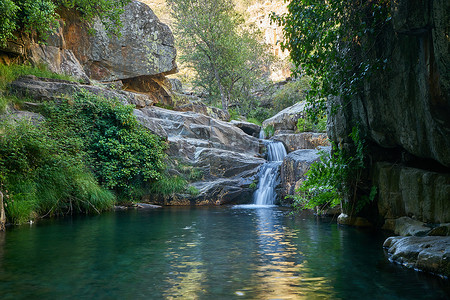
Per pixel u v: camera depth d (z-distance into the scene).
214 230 7.75
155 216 10.30
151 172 14.07
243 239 6.65
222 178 15.98
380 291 3.70
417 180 6.45
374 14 5.88
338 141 8.43
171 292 3.67
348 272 4.40
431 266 4.33
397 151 7.88
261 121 30.42
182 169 15.28
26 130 9.78
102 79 18.47
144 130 14.45
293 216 10.45
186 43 29.14
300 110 21.62
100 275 4.29
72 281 4.04
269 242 6.36
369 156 8.11
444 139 5.14
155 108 18.23
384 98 6.40
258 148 19.19
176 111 19.14
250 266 4.69
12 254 5.38
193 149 16.20
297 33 7.05
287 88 30.28
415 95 5.59
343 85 6.84
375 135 7.19
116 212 11.42
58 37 15.63
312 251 5.61
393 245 5.41
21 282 4.00
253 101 32.75
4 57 13.19
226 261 4.97
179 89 23.34
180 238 6.75
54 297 3.52
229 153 16.73
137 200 13.93
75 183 10.68
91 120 13.46
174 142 15.70
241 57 28.44
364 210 8.31
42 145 9.69
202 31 27.72
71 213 10.54
